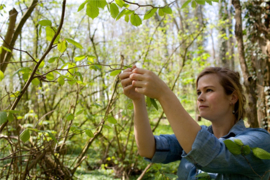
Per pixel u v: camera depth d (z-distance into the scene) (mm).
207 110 792
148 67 3311
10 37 1513
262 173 685
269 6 2529
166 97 561
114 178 2648
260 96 2600
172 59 3467
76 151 3279
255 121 2133
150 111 3305
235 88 787
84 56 863
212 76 798
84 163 3000
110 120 1095
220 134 841
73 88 2658
